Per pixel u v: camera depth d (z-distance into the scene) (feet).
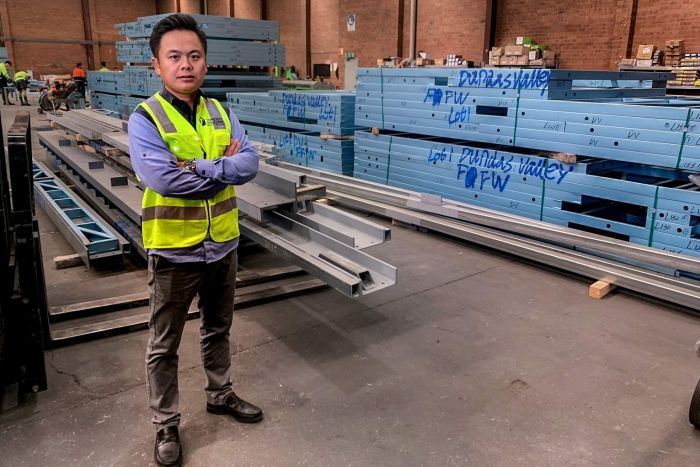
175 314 7.36
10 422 8.43
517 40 36.86
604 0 35.63
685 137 12.54
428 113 18.53
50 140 26.35
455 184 18.19
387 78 19.72
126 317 11.66
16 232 8.12
